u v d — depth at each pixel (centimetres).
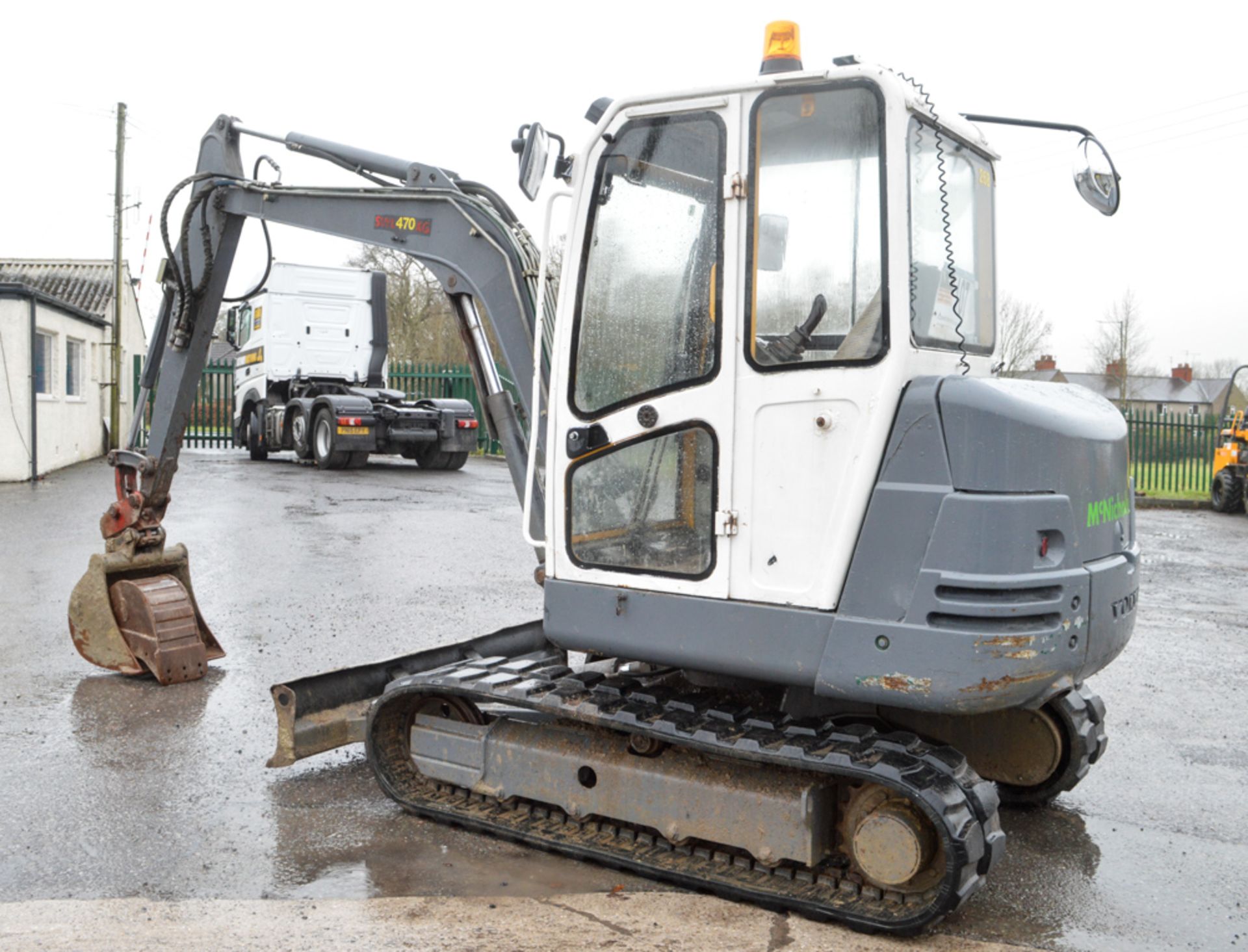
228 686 631
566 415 412
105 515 656
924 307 376
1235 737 584
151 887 382
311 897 377
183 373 643
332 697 484
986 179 442
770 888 375
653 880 396
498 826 428
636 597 390
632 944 345
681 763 398
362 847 421
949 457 337
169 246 617
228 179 610
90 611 641
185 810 453
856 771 348
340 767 511
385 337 2125
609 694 415
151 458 650
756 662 363
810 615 354
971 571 330
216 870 397
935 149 390
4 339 1672
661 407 383
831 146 356
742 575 367
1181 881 409
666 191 388
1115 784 514
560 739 430
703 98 374
